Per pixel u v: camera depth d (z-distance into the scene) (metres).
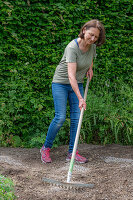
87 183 2.93
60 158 3.99
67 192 2.71
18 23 4.57
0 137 4.59
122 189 2.77
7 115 4.60
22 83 4.66
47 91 4.86
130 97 4.92
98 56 5.10
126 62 5.23
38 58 4.79
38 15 4.66
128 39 5.17
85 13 4.98
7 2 4.45
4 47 4.59
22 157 4.04
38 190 2.73
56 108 3.63
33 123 4.79
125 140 4.78
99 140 4.84
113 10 5.09
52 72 4.79
